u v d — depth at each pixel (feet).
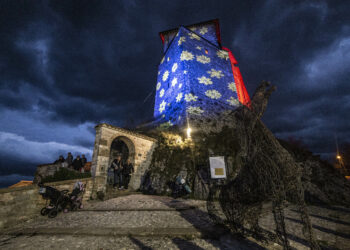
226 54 64.85
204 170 31.91
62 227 15.48
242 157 9.18
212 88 52.54
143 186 38.11
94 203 26.30
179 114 47.24
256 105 8.68
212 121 43.98
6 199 18.19
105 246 11.39
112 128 36.14
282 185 7.45
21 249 11.44
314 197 26.43
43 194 21.39
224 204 10.51
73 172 28.50
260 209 9.37
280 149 7.99
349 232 11.93
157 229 13.56
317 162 32.07
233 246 10.35
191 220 15.92
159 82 64.49
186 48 56.65
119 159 35.70
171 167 37.06
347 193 25.46
